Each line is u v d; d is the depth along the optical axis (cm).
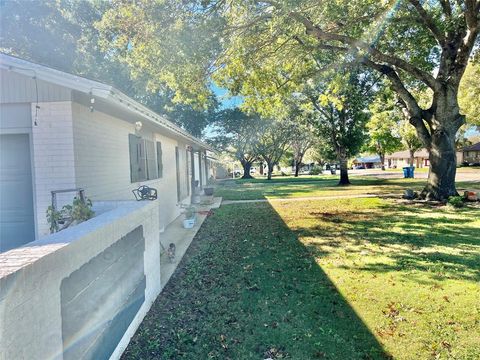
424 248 587
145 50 768
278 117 2236
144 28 730
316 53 1062
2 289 139
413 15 974
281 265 515
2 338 140
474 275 450
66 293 200
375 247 603
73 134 450
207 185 2498
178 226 866
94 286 241
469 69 2256
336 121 1903
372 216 917
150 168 788
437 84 1086
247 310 367
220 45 773
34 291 165
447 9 999
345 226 797
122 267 300
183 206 1040
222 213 1061
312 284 434
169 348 299
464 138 3741
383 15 828
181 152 1201
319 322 336
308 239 679
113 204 426
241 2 700
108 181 558
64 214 396
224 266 519
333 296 396
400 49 1149
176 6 697
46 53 1509
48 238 216
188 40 720
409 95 1152
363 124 1870
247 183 2645
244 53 842
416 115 1162
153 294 396
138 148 711
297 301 385
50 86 445
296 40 903
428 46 1131
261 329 326
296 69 1070
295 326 330
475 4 910
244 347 297
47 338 177
